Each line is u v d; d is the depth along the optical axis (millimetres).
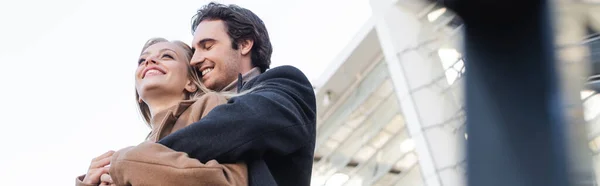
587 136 1060
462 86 1146
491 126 1074
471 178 1075
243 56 3025
